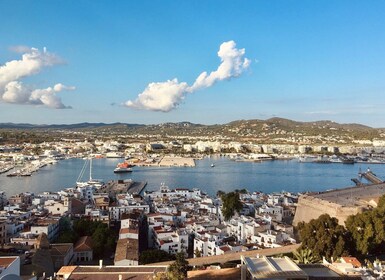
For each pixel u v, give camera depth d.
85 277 79.06
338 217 161.75
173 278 76.75
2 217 175.75
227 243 145.38
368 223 114.38
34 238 151.25
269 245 142.00
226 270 85.44
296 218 197.62
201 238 150.50
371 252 116.81
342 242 105.75
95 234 150.75
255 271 62.28
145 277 78.06
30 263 114.69
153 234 165.25
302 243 112.31
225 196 198.88
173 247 151.00
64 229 169.12
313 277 65.62
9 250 130.75
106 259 142.25
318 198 191.88
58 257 124.69
